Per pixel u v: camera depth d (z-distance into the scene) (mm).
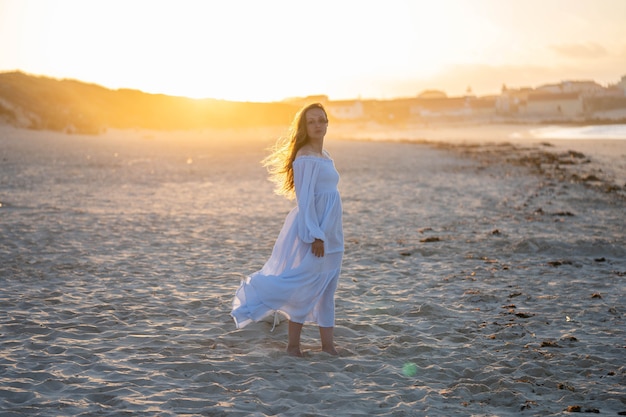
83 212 13938
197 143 55594
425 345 5355
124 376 4527
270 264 5203
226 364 4824
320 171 4965
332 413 3961
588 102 190750
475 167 28609
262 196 17922
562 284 7711
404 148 48844
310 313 5191
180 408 3977
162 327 5828
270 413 3961
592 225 12383
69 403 3980
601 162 31078
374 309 6570
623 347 5363
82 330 5668
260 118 112625
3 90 72938
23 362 4770
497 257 9445
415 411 3998
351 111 177625
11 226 11727
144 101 101438
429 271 8461
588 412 4055
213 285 7625
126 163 30844
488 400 4262
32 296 6914
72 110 78500
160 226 12211
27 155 34219
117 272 8234
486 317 6324
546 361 5012
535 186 19969
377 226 12367
